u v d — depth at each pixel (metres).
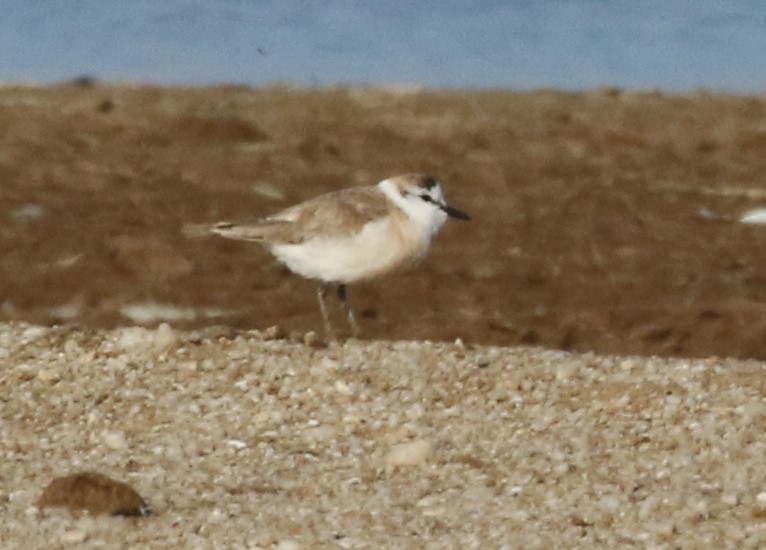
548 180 20.12
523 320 15.54
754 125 22.56
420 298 16.09
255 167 20.42
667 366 13.34
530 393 12.82
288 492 11.37
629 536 10.68
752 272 17.11
